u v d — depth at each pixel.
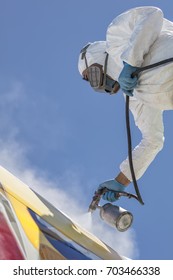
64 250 3.21
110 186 4.30
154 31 3.83
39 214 3.47
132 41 3.82
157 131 4.44
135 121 4.55
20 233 2.94
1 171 3.73
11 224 2.95
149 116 4.43
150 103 3.98
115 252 3.97
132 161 4.33
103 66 4.47
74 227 3.77
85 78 4.74
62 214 3.88
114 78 4.46
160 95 3.86
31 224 3.21
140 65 3.86
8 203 3.22
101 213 4.14
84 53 4.64
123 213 4.02
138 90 3.97
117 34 4.19
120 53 4.20
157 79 3.81
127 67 3.87
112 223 4.03
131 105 4.51
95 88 4.57
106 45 4.31
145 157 4.39
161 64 3.76
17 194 3.49
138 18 4.04
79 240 3.59
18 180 3.89
